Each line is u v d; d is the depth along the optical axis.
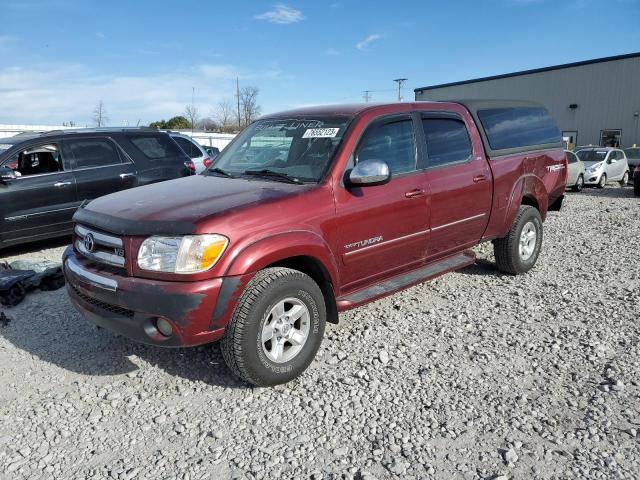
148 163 8.45
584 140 34.62
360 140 4.25
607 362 4.00
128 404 3.52
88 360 4.16
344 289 4.19
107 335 4.59
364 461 2.91
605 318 4.86
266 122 5.02
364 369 3.92
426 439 3.10
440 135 5.00
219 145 32.53
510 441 3.05
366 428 3.21
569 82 34.94
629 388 3.62
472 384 3.71
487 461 2.89
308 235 3.70
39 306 5.30
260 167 4.46
